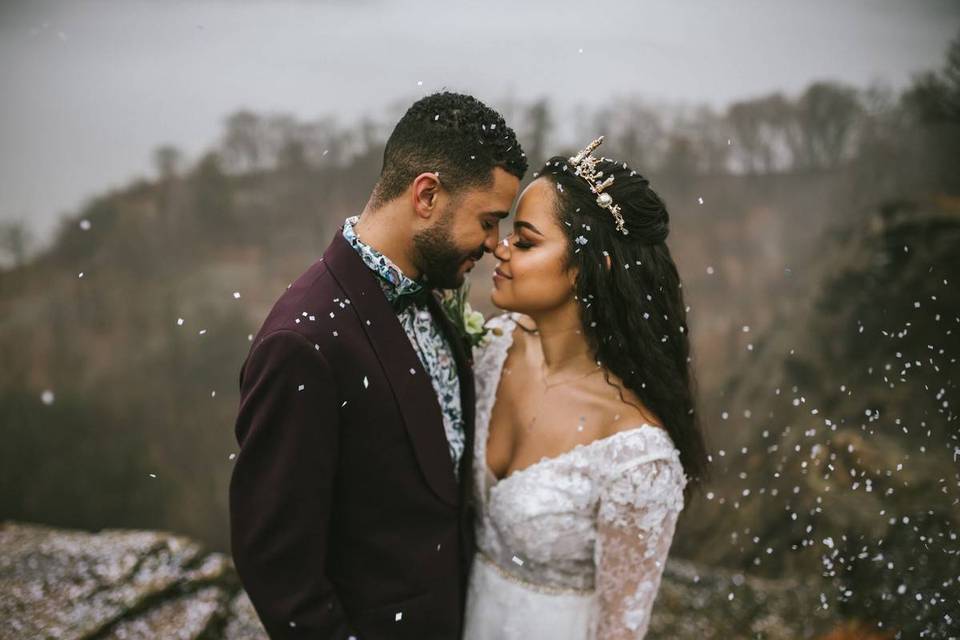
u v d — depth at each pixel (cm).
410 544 138
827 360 409
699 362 567
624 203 146
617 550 144
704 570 321
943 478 277
